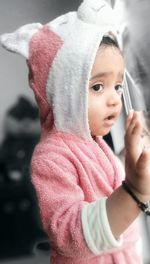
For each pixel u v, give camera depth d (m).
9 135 1.14
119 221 0.57
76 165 0.66
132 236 0.69
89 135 0.68
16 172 1.15
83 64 0.64
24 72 1.14
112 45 0.67
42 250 1.15
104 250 0.58
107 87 0.66
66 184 0.63
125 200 0.57
